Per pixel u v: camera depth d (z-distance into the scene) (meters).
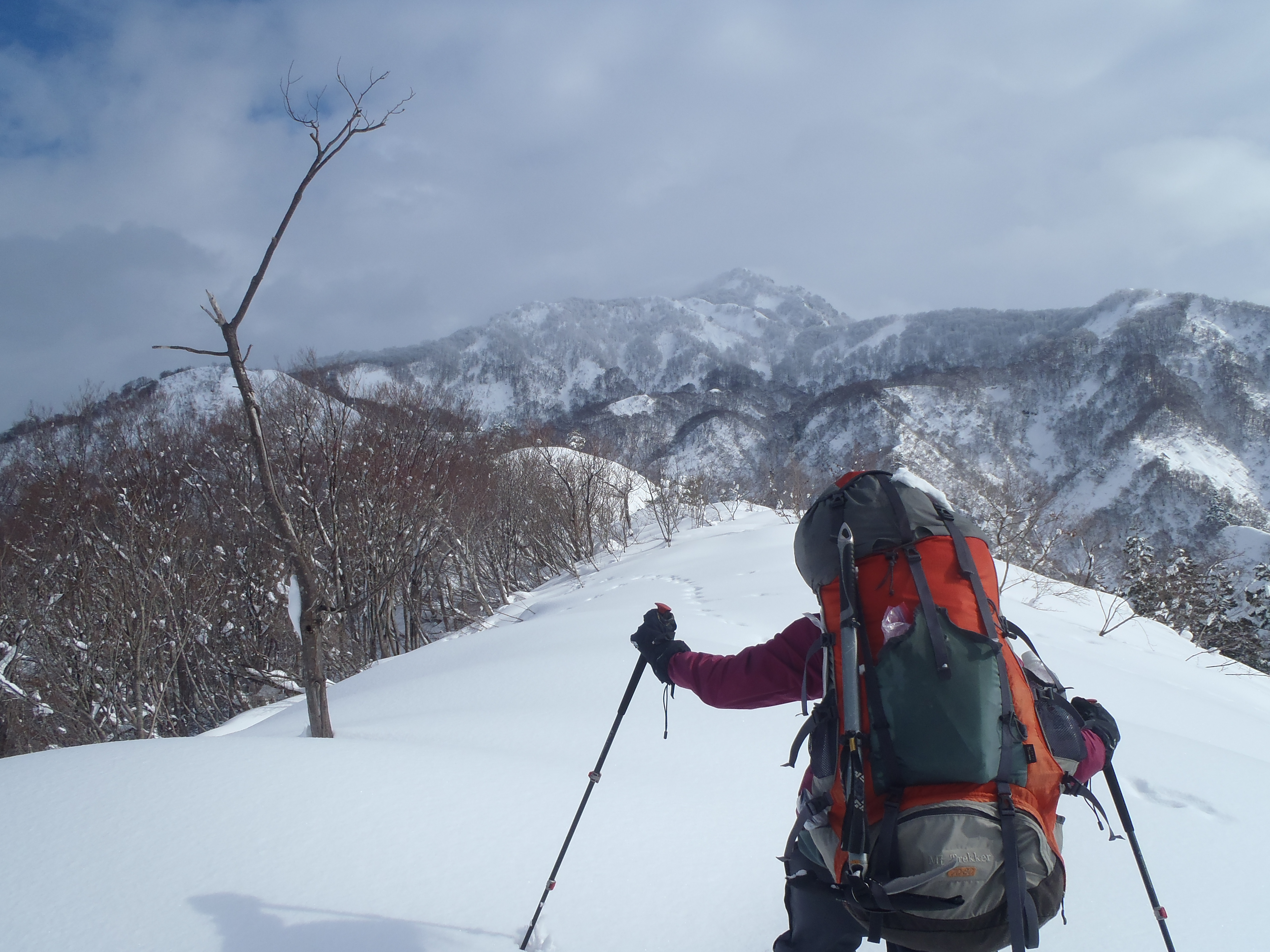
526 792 3.22
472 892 2.54
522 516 20.33
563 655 6.43
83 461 17.27
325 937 2.24
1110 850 3.05
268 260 4.35
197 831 2.65
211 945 2.16
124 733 13.01
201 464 19.20
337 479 15.38
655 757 3.89
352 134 4.27
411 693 6.07
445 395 21.97
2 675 12.21
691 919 2.51
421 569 17.09
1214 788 3.57
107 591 12.80
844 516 1.96
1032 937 1.60
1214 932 2.54
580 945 2.36
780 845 2.96
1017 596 10.64
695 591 10.33
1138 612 12.09
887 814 1.66
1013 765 1.69
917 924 1.65
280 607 14.41
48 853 2.48
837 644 1.84
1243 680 8.97
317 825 2.76
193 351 4.33
